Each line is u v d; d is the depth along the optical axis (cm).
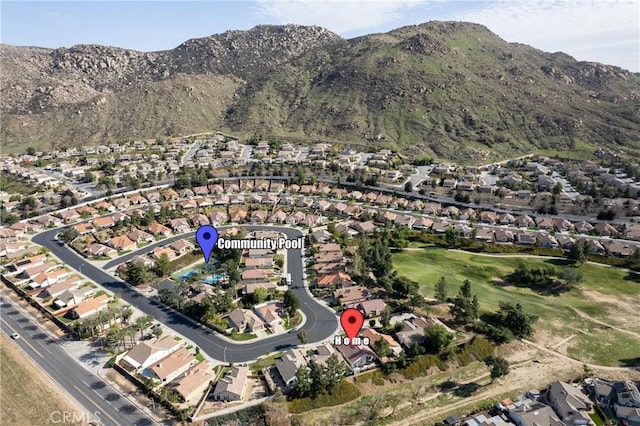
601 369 9656
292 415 8294
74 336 10788
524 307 12025
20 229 17512
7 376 9238
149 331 10950
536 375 9456
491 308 11806
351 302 12119
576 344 10544
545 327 11188
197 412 8281
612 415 8269
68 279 13588
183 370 9481
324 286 13000
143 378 9138
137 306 12162
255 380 9219
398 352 10000
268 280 13375
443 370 9594
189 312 11644
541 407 8219
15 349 10212
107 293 12825
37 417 8131
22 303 12381
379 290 12750
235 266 13925
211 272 14100
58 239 16975
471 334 10694
